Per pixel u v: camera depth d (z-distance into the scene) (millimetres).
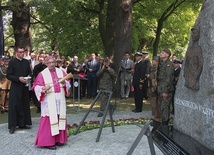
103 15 20328
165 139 4961
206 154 5070
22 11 14641
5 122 9852
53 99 6836
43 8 14266
